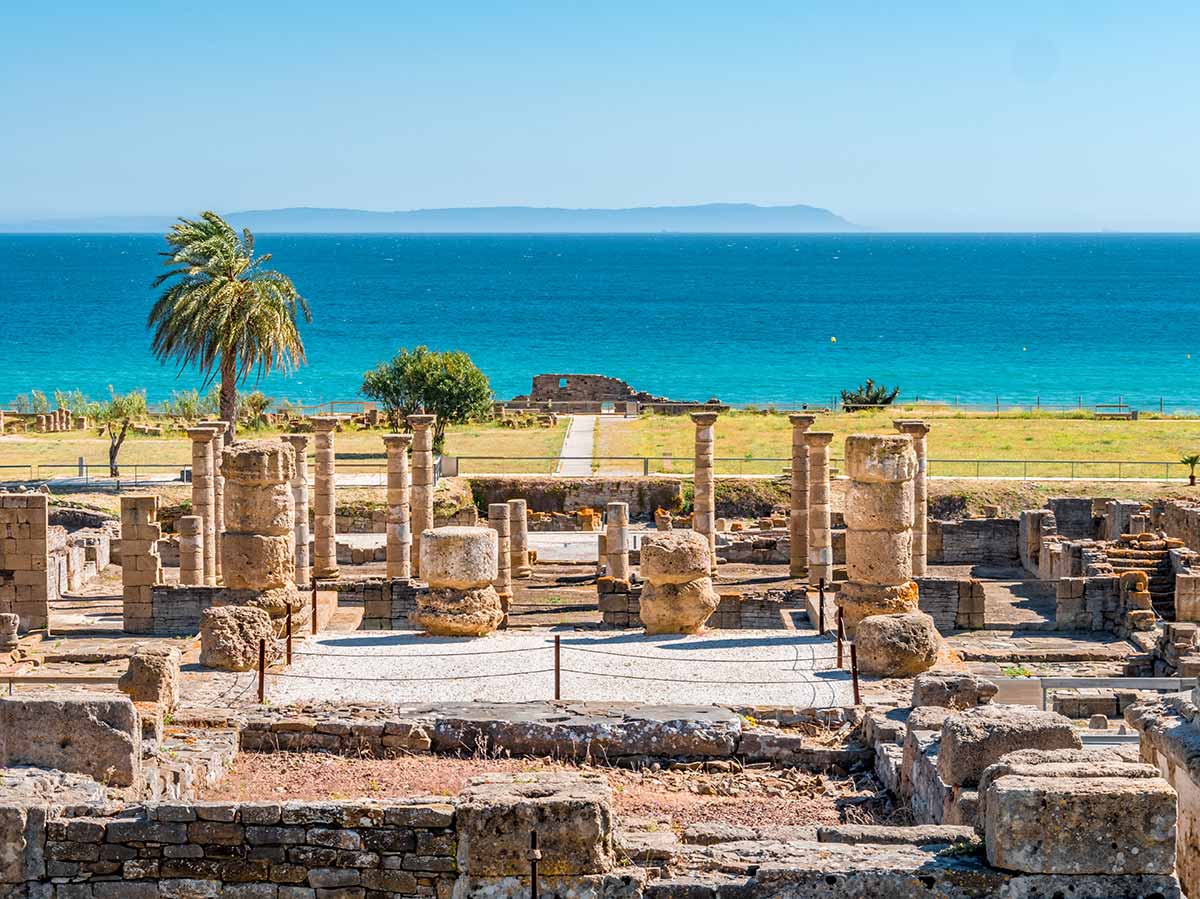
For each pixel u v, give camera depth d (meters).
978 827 21.08
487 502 86.19
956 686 32.28
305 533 62.53
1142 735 22.00
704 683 36.69
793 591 59.19
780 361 191.38
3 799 21.00
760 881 19.44
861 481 43.44
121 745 25.31
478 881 19.59
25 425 114.50
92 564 70.19
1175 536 68.88
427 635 43.06
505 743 31.80
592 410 126.62
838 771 31.03
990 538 73.00
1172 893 18.81
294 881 20.56
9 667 49.22
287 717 32.38
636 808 27.59
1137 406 138.12
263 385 168.38
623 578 61.16
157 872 20.67
